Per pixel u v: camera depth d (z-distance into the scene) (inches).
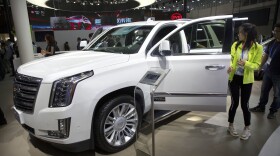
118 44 138.3
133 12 731.4
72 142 91.8
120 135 110.2
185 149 113.1
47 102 89.7
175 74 113.8
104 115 100.5
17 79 103.7
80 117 91.3
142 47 118.6
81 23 703.1
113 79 100.5
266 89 155.6
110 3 674.2
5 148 117.4
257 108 162.2
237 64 114.3
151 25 132.0
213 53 115.0
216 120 147.9
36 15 668.7
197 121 146.5
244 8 766.5
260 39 245.4
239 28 113.5
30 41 232.8
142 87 114.1
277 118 149.6
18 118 102.0
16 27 224.7
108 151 106.9
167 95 115.3
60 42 606.2
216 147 114.7
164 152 110.3
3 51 399.5
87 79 93.4
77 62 105.3
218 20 117.6
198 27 136.3
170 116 153.9
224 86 111.8
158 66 115.6
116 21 665.6
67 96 88.9
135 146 107.7
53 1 570.3
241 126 138.3
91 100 92.9
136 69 110.1
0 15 510.3
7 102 206.1
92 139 99.0
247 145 116.0
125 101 108.0
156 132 131.3
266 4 684.1
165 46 108.0
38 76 93.4
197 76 113.2
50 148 116.3
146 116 122.8
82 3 668.1
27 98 96.7
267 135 125.9
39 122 91.7
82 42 168.4
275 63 140.9
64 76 90.1
